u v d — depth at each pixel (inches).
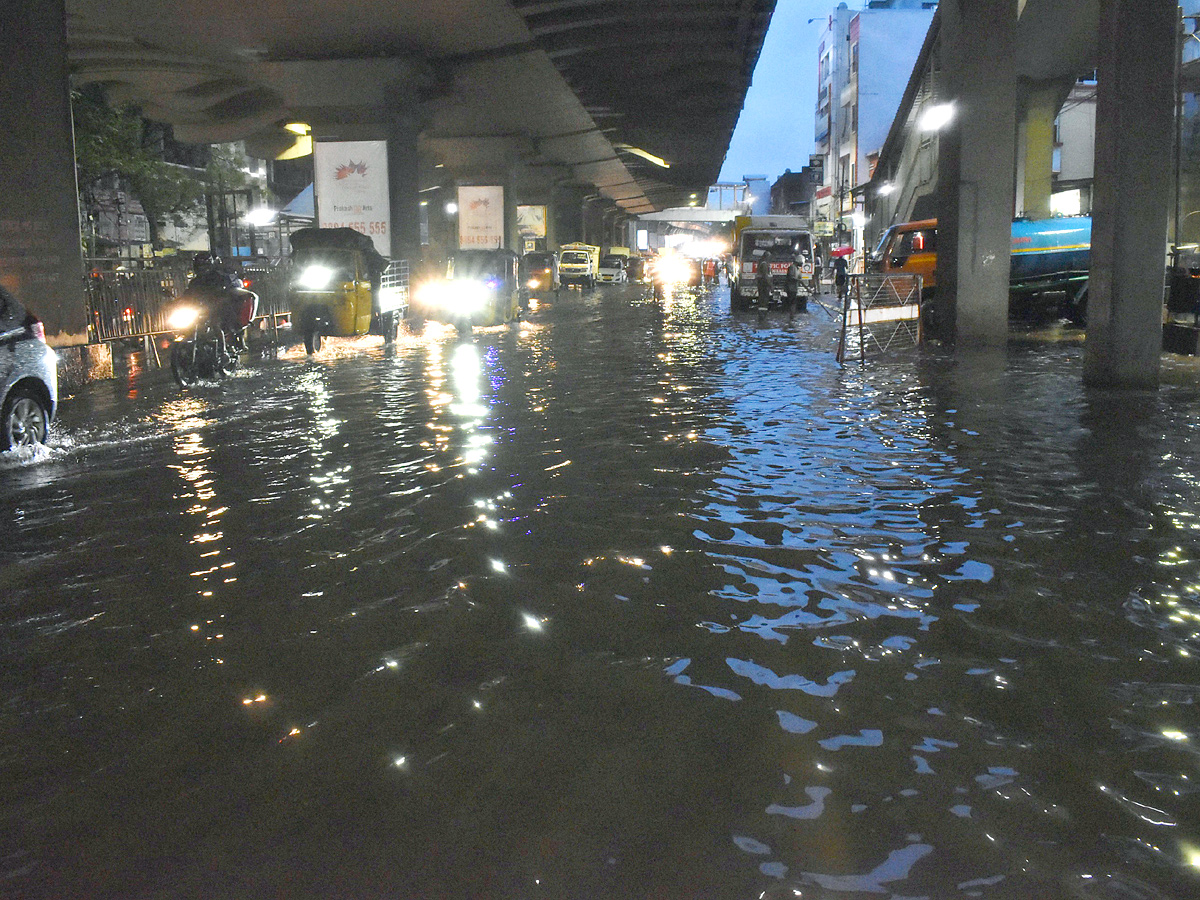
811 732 117.4
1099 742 114.7
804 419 359.6
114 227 1863.9
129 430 362.9
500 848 94.2
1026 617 156.0
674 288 2218.3
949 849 93.1
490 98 1512.1
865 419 358.0
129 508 239.9
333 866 91.9
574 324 1003.3
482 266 987.9
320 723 122.3
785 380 486.0
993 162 660.1
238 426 368.5
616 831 96.7
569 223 2851.9
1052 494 238.2
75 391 500.4
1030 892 86.6
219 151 1988.2
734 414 374.0
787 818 98.7
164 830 99.1
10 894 88.9
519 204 2426.2
